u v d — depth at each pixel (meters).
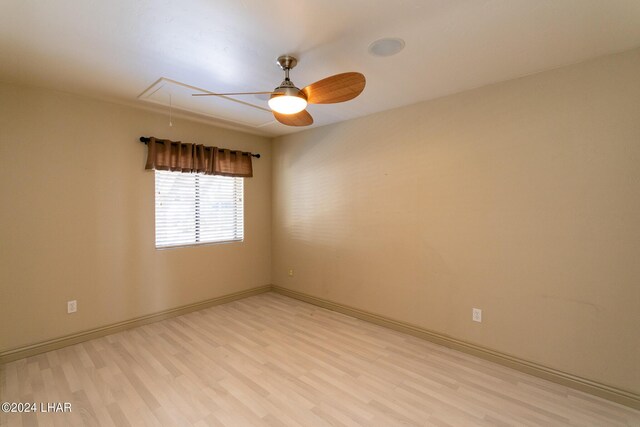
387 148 3.24
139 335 3.06
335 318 3.57
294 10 1.62
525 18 1.69
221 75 2.42
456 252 2.78
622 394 2.05
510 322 2.49
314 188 4.01
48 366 2.47
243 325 3.34
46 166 2.70
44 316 2.69
